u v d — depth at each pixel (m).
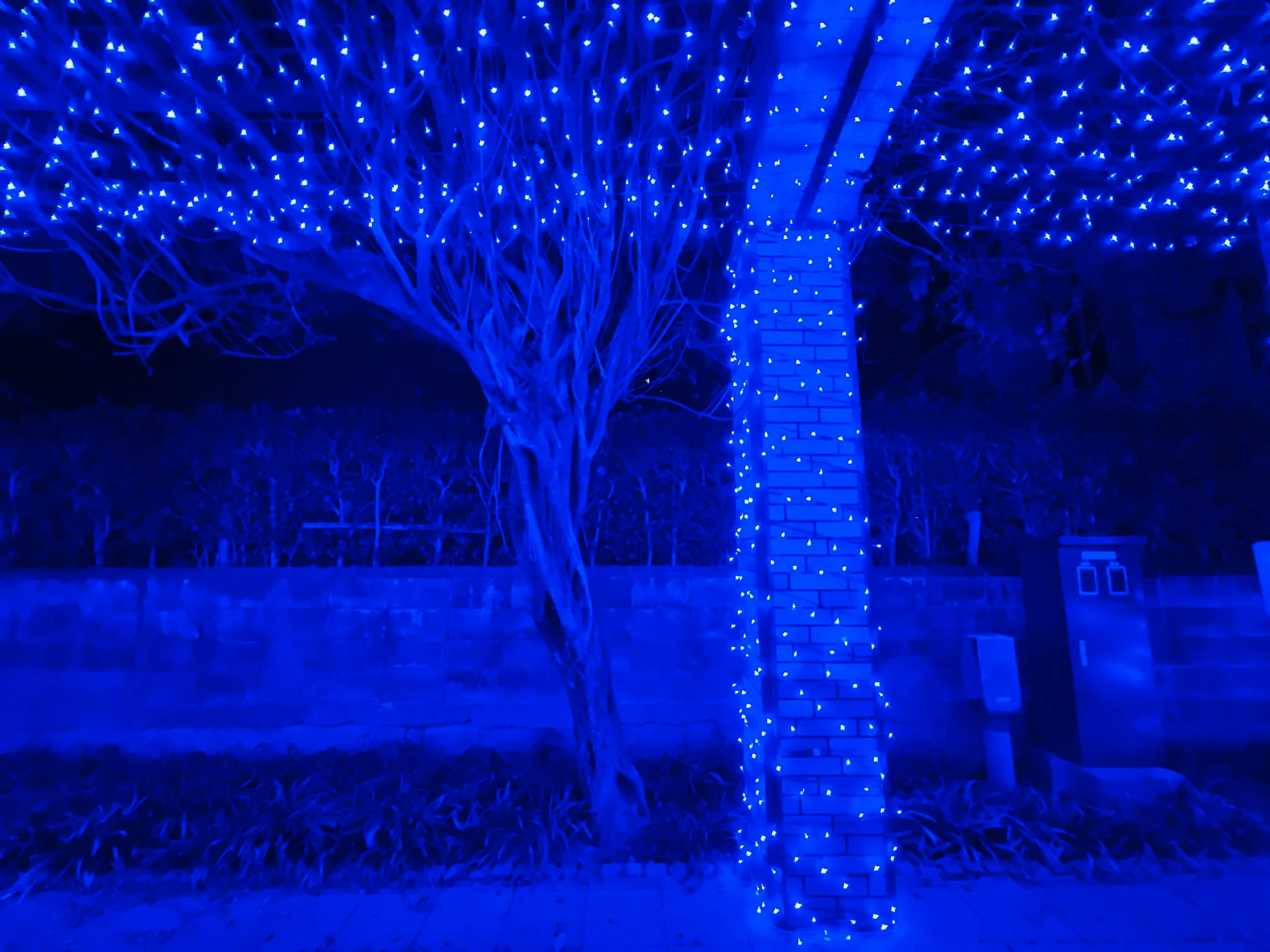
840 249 4.48
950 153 5.65
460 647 6.13
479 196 4.51
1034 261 7.57
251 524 6.42
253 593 6.14
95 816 4.67
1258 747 5.98
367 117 4.19
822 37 3.34
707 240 6.71
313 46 3.91
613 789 4.87
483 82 4.51
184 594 6.11
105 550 6.45
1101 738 5.21
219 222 4.58
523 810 4.96
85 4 3.90
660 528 6.57
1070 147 5.48
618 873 4.48
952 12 4.54
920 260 7.15
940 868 4.50
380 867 4.48
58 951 3.70
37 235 6.01
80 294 7.16
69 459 6.28
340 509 6.46
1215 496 6.53
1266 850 4.62
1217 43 4.61
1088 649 5.35
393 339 8.50
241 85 4.62
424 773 5.34
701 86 4.79
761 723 4.20
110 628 6.04
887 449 6.59
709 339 6.86
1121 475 6.55
